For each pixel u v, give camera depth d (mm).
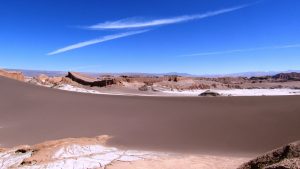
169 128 18609
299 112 18641
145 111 24438
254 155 13180
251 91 100500
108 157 13367
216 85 122000
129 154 13852
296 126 16344
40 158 13188
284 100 22891
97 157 13375
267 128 16641
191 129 17953
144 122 20641
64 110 27094
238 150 14016
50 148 14688
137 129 18953
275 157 7051
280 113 19016
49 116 24969
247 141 15133
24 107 28500
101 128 19953
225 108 22078
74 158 13211
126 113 24438
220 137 16062
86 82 98375
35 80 80000
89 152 14156
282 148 7125
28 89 36469
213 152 13859
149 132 18047
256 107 21297
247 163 7562
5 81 39188
